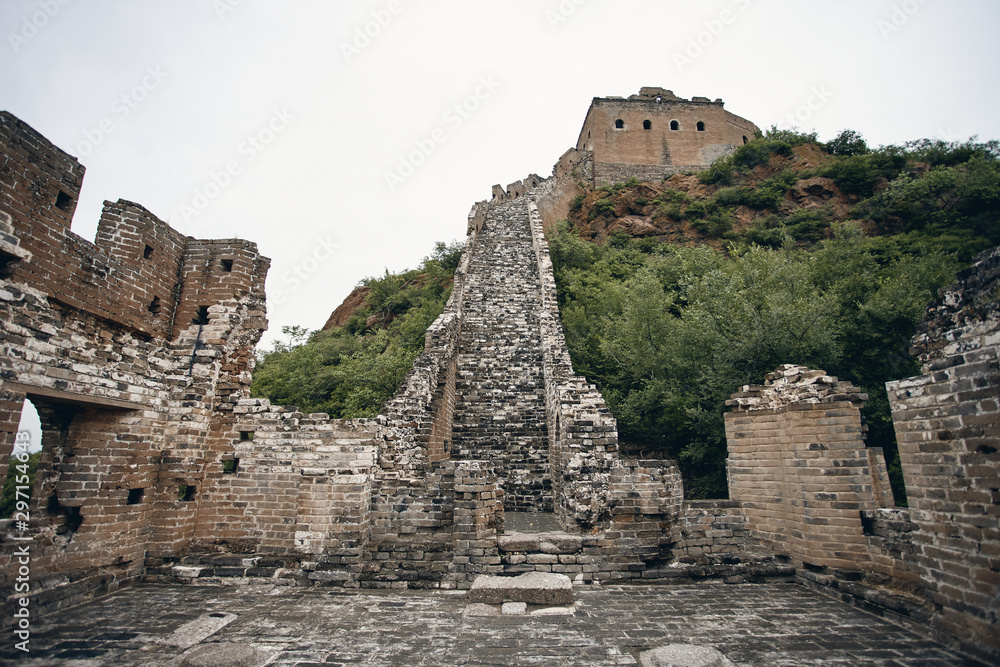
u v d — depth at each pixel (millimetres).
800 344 14758
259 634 6648
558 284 28594
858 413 8758
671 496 9602
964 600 5992
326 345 28344
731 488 10250
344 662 5758
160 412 9570
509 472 15922
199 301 10812
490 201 42969
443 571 9031
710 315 17469
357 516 9391
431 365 15273
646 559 9211
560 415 12305
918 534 6762
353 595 8445
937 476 6492
